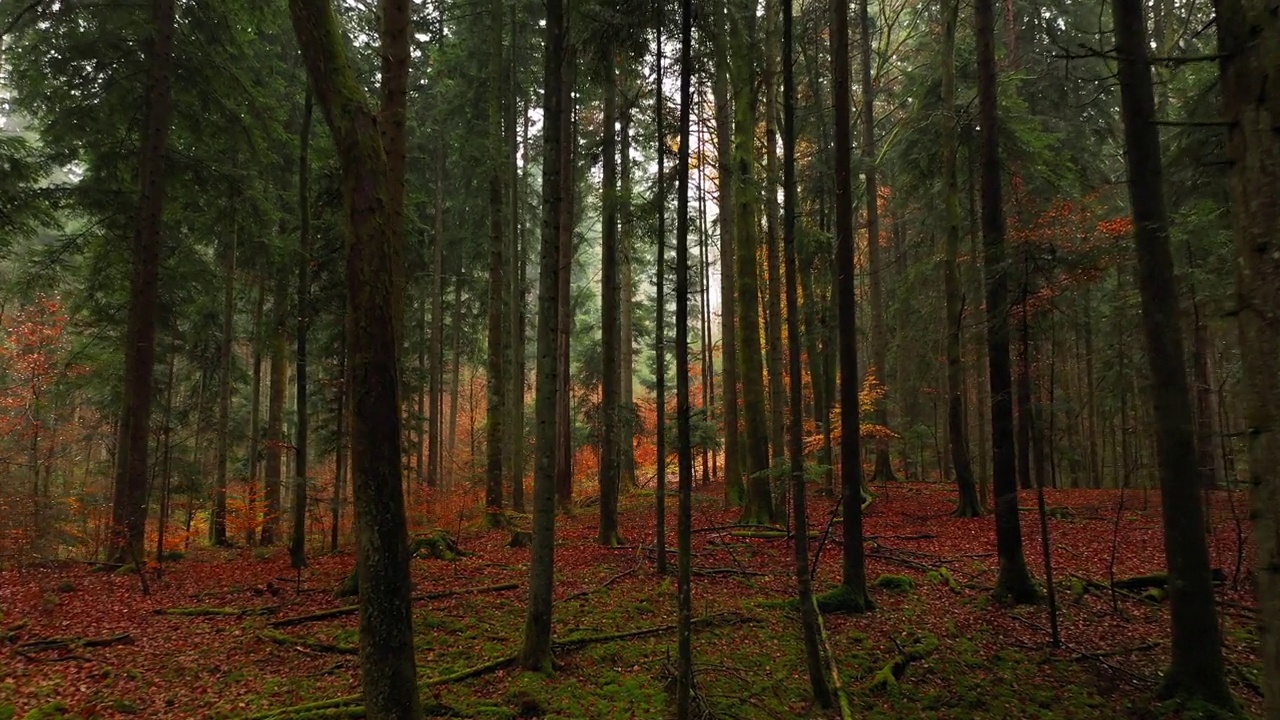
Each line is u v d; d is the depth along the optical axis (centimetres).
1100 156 1622
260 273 1575
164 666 662
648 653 702
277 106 1341
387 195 427
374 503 411
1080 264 762
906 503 1593
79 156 1234
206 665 665
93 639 720
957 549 1134
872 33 1859
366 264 411
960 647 715
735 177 1167
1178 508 573
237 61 1316
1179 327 570
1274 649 236
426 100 1845
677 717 543
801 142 1733
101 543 1302
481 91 1598
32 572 1033
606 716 570
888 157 1861
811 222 1392
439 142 1980
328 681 628
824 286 1541
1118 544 1098
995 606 830
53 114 1191
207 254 1830
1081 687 622
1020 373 838
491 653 699
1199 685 559
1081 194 1426
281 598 901
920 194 1691
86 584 967
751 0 992
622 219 1098
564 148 1534
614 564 1086
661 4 654
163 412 1514
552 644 711
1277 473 237
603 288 1362
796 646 727
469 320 2538
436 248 2038
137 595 912
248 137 1277
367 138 418
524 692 594
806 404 2295
